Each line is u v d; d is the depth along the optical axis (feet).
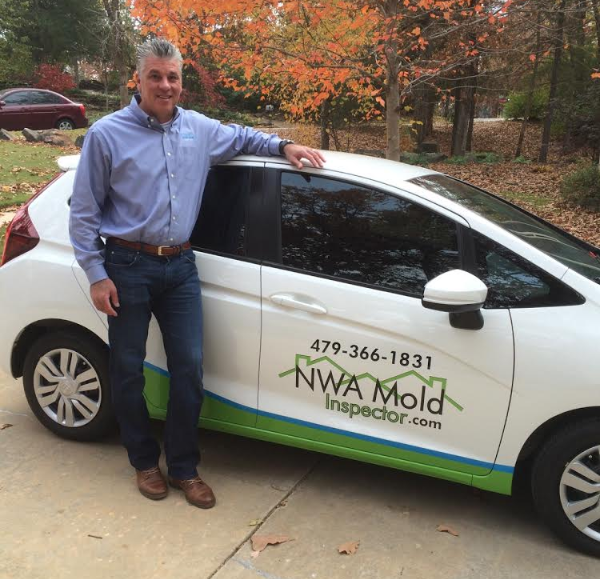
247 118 92.73
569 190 36.09
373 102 34.73
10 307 10.94
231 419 9.85
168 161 8.75
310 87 21.71
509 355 8.21
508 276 8.48
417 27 20.27
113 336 9.09
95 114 96.68
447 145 79.05
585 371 7.89
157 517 9.12
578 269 8.72
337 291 8.91
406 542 8.68
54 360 11.05
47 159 42.34
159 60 8.55
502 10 18.40
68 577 7.89
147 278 8.84
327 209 9.29
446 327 8.42
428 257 8.80
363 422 9.07
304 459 10.82
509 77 48.67
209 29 18.08
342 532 8.86
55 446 11.05
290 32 19.58
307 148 9.66
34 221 10.82
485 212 9.43
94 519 9.03
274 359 9.34
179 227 8.86
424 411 8.71
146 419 9.60
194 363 9.12
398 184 9.13
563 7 25.13
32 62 111.04
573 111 57.47
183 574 7.98
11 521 8.95
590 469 8.17
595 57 55.36
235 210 9.68
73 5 112.27
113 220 8.86
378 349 8.73
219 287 9.57
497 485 8.61
